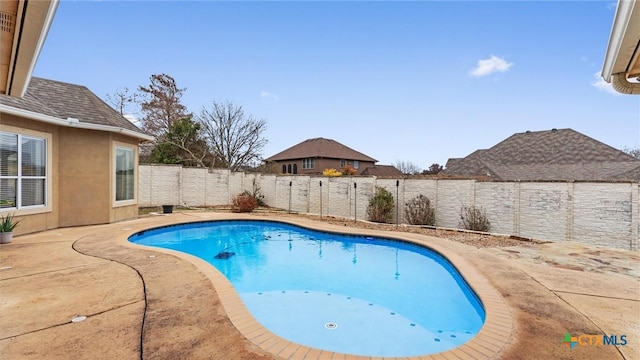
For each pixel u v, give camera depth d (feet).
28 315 13.85
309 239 39.52
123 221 40.65
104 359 10.69
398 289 24.08
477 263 23.63
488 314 14.90
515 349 11.93
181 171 60.49
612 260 24.59
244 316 14.10
